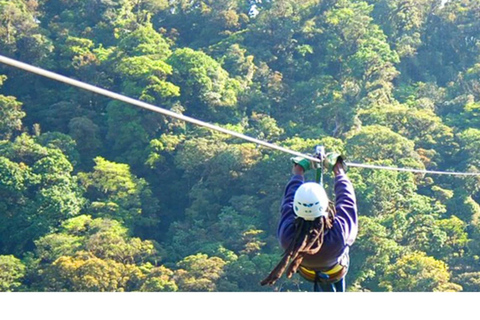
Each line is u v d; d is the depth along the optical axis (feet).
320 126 426.10
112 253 315.58
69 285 303.89
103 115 428.56
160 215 384.47
